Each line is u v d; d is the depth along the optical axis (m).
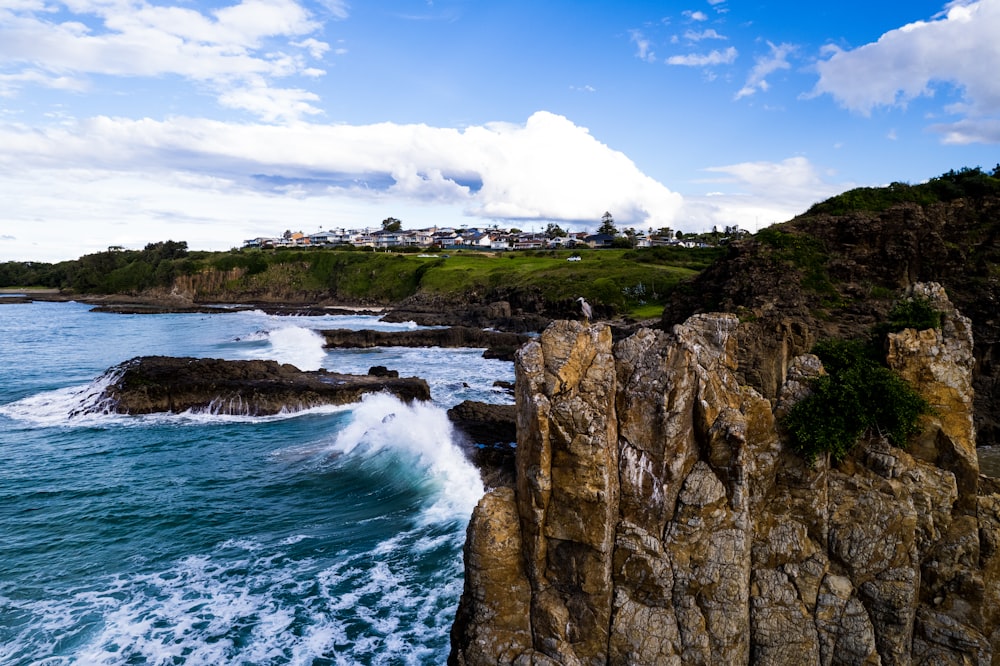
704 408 12.97
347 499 28.38
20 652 17.70
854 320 45.16
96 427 41.41
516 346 81.19
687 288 60.38
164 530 25.42
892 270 48.16
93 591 20.89
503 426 35.56
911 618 12.52
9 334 96.81
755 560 13.08
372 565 22.20
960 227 48.34
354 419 42.44
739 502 12.66
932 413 13.73
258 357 71.31
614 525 12.57
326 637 18.31
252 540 24.44
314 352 76.19
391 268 170.12
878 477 13.33
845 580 12.83
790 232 52.34
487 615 12.59
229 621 19.12
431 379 58.69
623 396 13.17
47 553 23.52
